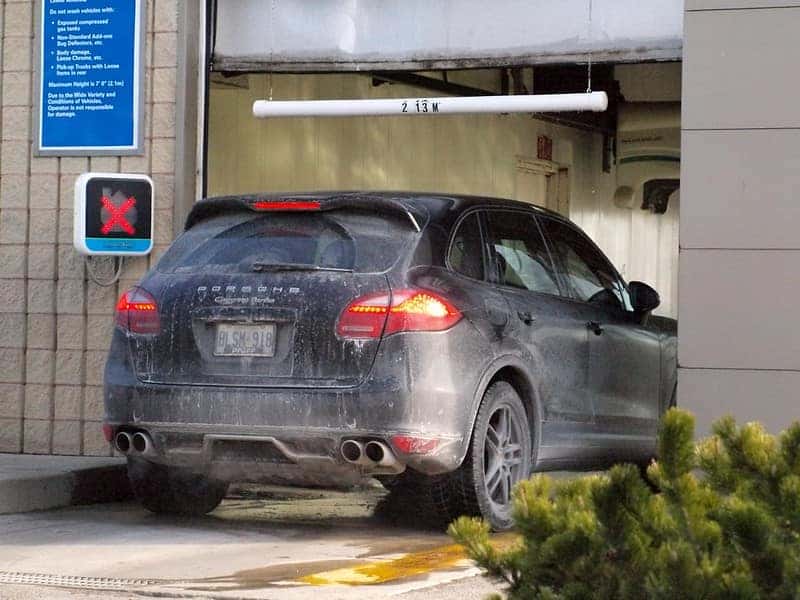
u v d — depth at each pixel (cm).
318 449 955
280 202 1017
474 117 2098
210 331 988
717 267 1090
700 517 474
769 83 1084
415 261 975
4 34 1395
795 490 473
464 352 970
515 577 495
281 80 1669
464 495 982
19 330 1377
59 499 1159
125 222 1319
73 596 768
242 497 1216
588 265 1182
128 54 1366
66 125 1377
